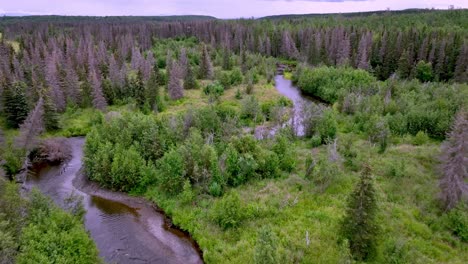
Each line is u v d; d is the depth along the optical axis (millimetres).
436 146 46344
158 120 51781
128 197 39625
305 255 26719
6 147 47500
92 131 48594
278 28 154250
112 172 40031
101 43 122312
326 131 51250
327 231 29141
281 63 127125
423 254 26312
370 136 49719
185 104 75000
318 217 31516
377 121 50625
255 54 129125
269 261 22359
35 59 94000
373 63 105625
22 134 48469
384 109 61094
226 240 30547
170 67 98438
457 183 29875
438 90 66750
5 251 21969
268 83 94875
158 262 29594
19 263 22172
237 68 98125
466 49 84312
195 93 83875
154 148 44156
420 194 33812
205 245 30234
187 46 145375
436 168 36875
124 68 89688
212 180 37969
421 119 52875
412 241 27547
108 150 41938
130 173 40125
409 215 30781
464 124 29188
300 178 38875
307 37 131750
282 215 32500
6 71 76250
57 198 39375
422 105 57188
